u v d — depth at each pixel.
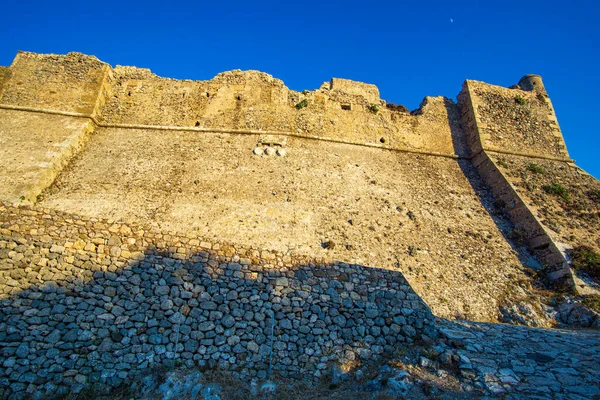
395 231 15.17
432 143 21.50
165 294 8.59
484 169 19.91
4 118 17.92
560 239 14.65
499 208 17.61
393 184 18.11
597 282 13.07
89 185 15.38
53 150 16.34
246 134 19.64
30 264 7.96
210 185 16.08
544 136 21.81
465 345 9.18
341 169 18.31
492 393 7.14
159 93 20.88
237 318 8.83
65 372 7.33
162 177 16.27
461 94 23.62
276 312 9.12
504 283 13.54
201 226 13.94
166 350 8.12
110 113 20.00
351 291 9.81
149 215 14.20
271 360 8.57
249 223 14.35
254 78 21.55
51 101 19.12
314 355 8.85
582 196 17.78
